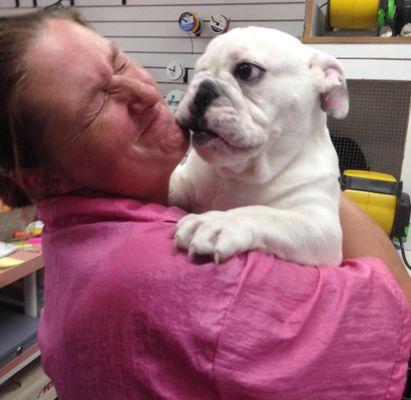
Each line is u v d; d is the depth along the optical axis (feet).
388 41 4.85
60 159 2.14
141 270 1.82
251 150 2.45
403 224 4.81
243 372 1.71
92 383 1.80
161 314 1.74
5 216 4.98
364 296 2.08
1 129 2.14
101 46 2.18
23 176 2.29
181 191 3.01
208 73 2.57
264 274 1.95
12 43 2.00
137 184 2.32
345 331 1.94
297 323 1.88
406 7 5.24
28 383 4.81
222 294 1.81
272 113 2.54
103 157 2.13
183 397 1.74
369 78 4.99
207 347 1.71
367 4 5.39
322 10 6.49
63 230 2.17
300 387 1.77
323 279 2.08
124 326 1.76
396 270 3.03
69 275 1.97
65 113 2.00
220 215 2.19
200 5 7.27
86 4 7.91
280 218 2.33
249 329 1.77
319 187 2.68
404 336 2.11
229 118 2.35
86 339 1.81
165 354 1.75
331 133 5.61
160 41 7.63
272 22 6.95
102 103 2.09
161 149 2.33
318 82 2.75
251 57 2.49
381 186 4.83
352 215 3.35
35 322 4.91
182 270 1.82
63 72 1.98
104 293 1.81
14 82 1.97
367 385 1.91
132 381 1.75
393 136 5.33
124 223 2.08
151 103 2.24
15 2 8.04
